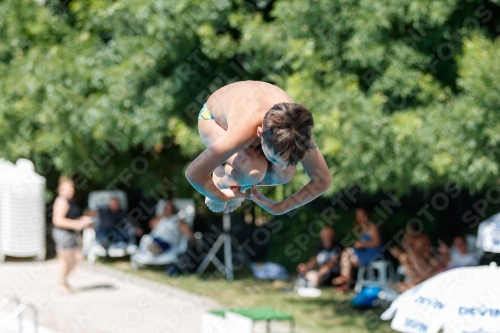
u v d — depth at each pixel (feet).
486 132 32.50
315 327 37.47
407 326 24.91
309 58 36.65
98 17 45.01
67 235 46.80
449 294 24.52
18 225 59.21
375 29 35.40
